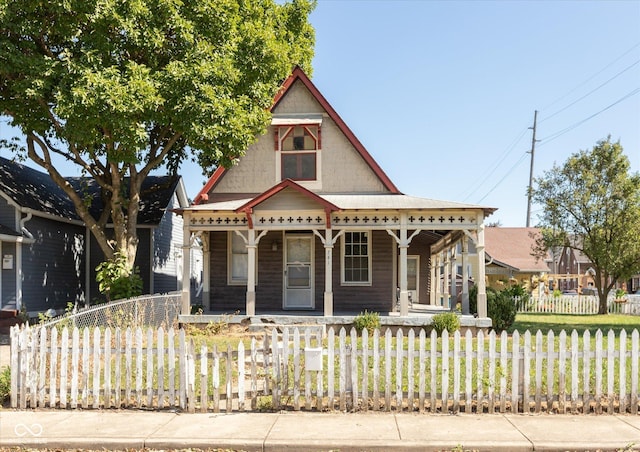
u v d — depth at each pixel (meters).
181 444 6.15
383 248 17.59
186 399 7.46
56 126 16.39
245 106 17.16
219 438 6.24
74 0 14.19
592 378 8.86
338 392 7.50
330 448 6.03
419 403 7.26
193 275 29.55
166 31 16.17
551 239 26.28
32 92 14.09
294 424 6.74
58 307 20.64
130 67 14.62
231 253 17.95
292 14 24.30
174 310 16.34
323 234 17.69
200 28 16.38
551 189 26.41
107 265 17.64
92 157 17.77
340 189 17.61
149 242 22.88
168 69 15.09
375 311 17.31
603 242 24.98
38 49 16.09
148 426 6.70
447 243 19.34
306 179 17.69
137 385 7.46
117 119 14.09
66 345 7.55
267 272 17.83
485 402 7.32
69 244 21.67
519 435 6.32
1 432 6.50
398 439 6.18
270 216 15.04
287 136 17.88
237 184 17.81
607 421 6.88
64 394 7.50
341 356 7.34
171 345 7.43
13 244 18.20
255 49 17.59
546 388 7.93
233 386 8.30
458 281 34.38
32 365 7.61
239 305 17.83
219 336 13.88
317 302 17.64
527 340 7.23
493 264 36.25
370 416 7.07
